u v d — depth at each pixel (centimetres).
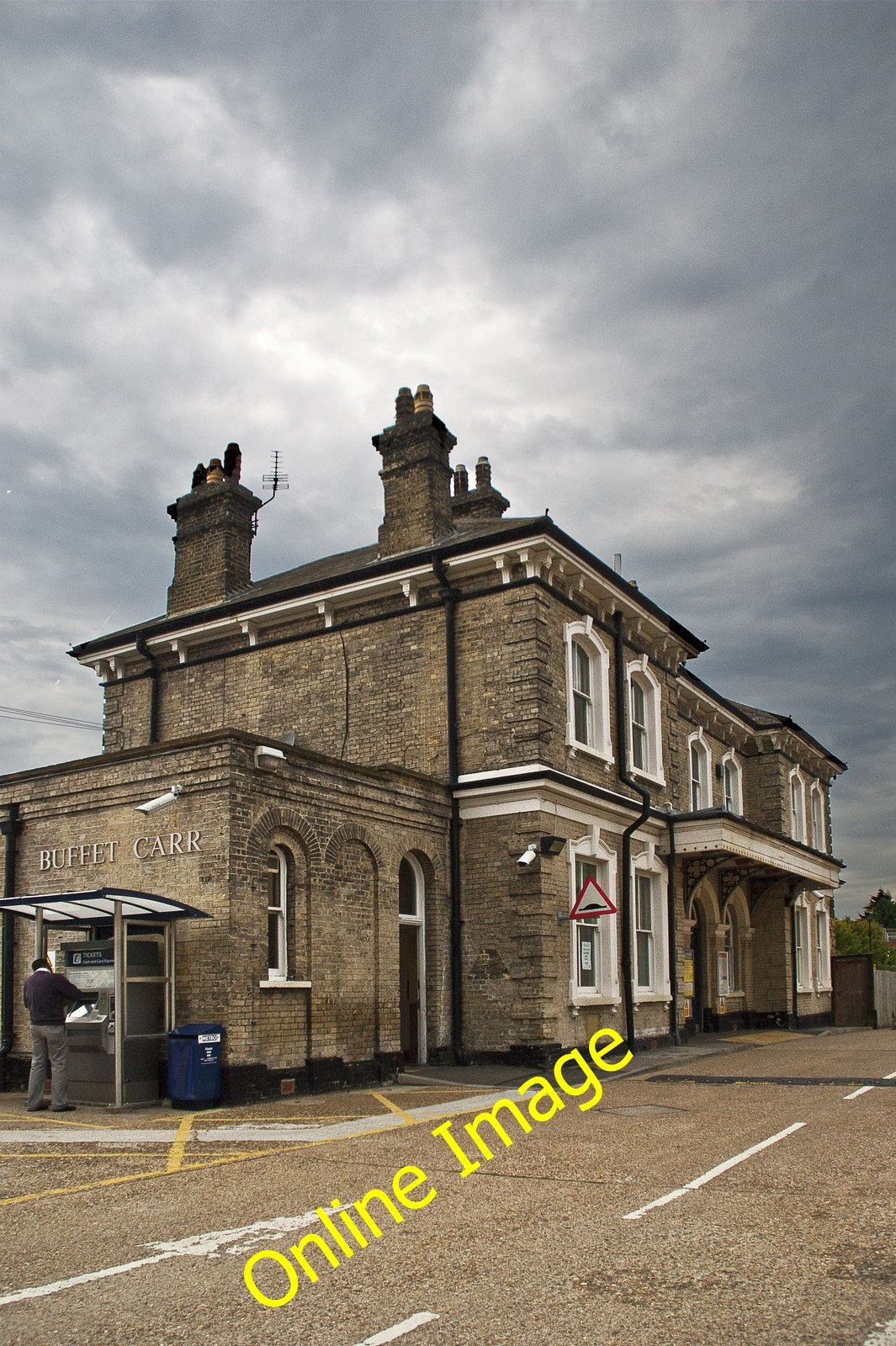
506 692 1780
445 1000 1723
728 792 2911
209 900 1334
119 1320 541
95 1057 1295
